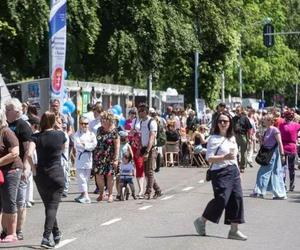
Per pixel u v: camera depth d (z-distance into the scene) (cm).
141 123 2286
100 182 2194
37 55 3606
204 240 1517
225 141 1516
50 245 1420
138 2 3972
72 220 1816
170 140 3659
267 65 8294
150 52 4003
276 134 2302
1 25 3250
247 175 3156
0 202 1496
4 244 1465
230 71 7281
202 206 2092
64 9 2617
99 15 3966
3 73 3856
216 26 4772
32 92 3241
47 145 1416
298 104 11988
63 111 2673
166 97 5197
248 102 8100
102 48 4022
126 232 1628
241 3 5322
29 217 1862
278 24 8900
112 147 2180
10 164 1442
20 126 1470
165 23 4084
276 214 1931
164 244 1469
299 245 1470
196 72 5541
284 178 2348
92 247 1440
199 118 4753
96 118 2388
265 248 1433
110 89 4269
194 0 4609
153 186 2294
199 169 3512
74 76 4184
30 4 3328
